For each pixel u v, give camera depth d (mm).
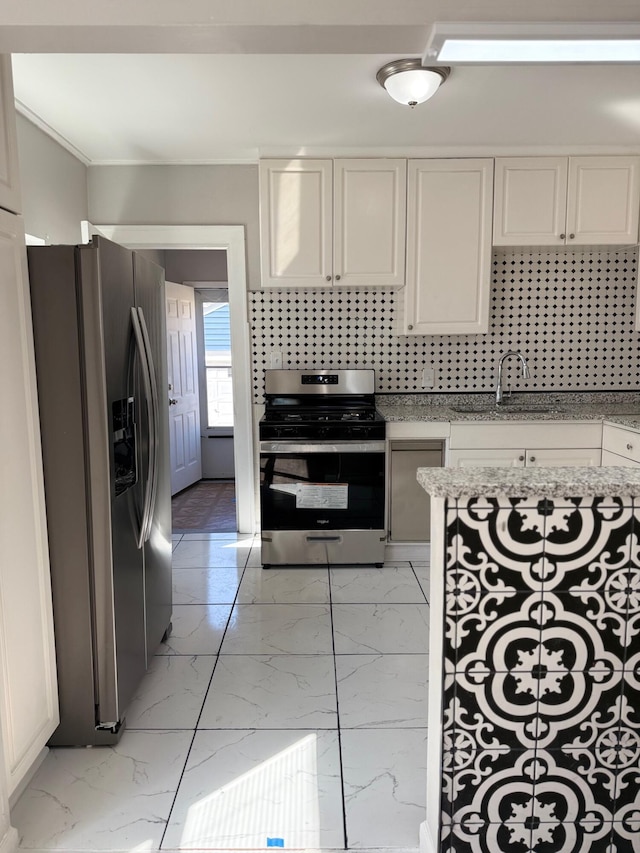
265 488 3336
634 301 3727
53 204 3191
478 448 3311
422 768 1793
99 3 1404
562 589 1339
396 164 3334
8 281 1604
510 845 1423
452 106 2734
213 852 1506
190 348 5512
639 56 1565
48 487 1806
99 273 1730
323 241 3389
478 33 1438
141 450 2088
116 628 1877
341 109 2785
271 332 3801
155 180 3688
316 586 3162
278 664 2381
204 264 5594
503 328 3758
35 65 2322
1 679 1529
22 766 1640
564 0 1438
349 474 3320
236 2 1412
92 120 2945
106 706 1894
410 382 3816
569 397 3793
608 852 1438
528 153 3330
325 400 3707
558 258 3697
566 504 1314
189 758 1846
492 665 1356
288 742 1914
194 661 2410
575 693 1374
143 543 2152
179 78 2445
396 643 2543
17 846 1520
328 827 1577
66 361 1758
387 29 1456
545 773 1400
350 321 3779
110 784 1739
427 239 3389
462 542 1318
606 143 3287
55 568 1836
